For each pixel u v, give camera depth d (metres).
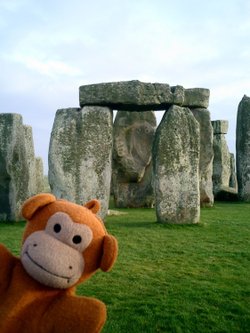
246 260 6.91
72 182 10.26
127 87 10.12
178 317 4.46
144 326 4.23
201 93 15.09
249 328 4.27
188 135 10.29
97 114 10.37
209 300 4.96
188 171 10.23
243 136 17.09
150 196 15.34
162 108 10.82
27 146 14.12
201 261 6.81
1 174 10.82
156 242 8.12
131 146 15.69
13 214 10.84
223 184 20.23
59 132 10.37
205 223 10.28
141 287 5.44
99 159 10.34
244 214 12.46
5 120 10.92
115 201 15.51
